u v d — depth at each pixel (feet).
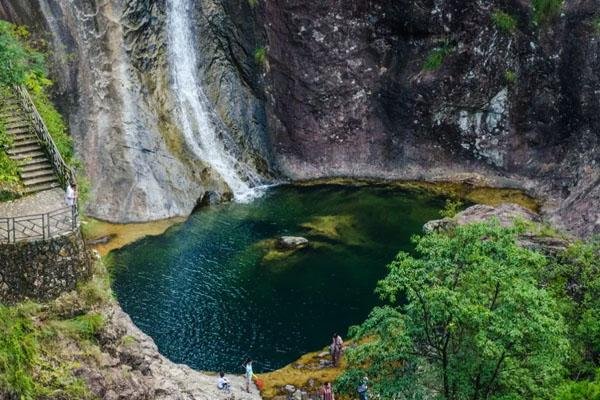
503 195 170.09
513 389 83.97
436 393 87.10
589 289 100.17
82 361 88.12
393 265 86.02
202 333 118.32
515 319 78.54
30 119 111.75
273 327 120.88
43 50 146.51
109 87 153.79
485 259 83.05
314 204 163.84
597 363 94.12
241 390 106.93
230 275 133.28
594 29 161.38
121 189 150.82
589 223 148.05
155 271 133.18
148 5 159.84
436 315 81.51
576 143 167.02
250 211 158.51
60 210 97.45
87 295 93.20
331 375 111.45
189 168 160.04
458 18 169.27
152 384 95.86
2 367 79.15
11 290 88.02
